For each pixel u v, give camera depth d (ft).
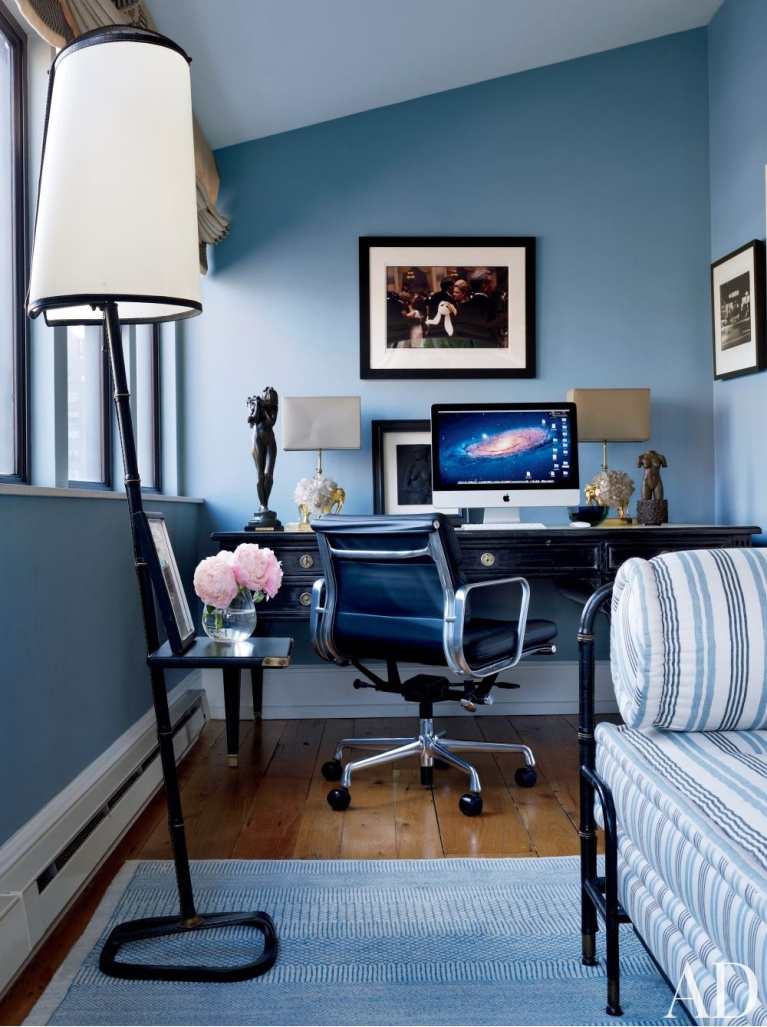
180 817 6.07
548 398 12.97
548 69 13.01
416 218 12.94
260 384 12.89
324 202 12.92
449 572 8.64
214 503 12.90
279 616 10.84
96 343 10.03
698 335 13.02
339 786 9.08
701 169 13.03
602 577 10.76
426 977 5.62
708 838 3.73
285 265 12.92
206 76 10.82
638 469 12.96
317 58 11.01
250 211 12.93
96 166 5.30
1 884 5.72
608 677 12.82
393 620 9.11
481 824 8.32
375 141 12.94
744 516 12.09
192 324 12.91
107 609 8.47
